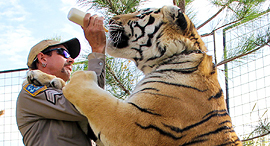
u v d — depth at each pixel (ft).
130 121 8.31
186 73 9.22
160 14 10.14
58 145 8.41
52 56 9.95
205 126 8.59
